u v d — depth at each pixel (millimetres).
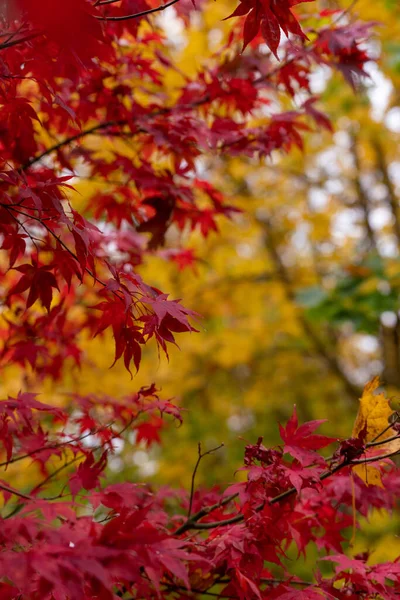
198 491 2297
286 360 7270
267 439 8047
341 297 5020
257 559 1641
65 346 2727
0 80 1637
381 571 1677
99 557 1081
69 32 730
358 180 6711
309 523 1956
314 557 5125
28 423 1757
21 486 3904
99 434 2238
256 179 6461
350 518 2029
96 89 2393
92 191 3520
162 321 1532
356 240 6895
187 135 2338
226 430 7789
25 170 2012
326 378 7469
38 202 1423
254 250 7008
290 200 6598
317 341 6715
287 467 1619
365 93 4852
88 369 4309
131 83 2877
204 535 2152
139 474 5809
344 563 1629
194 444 7055
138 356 1579
